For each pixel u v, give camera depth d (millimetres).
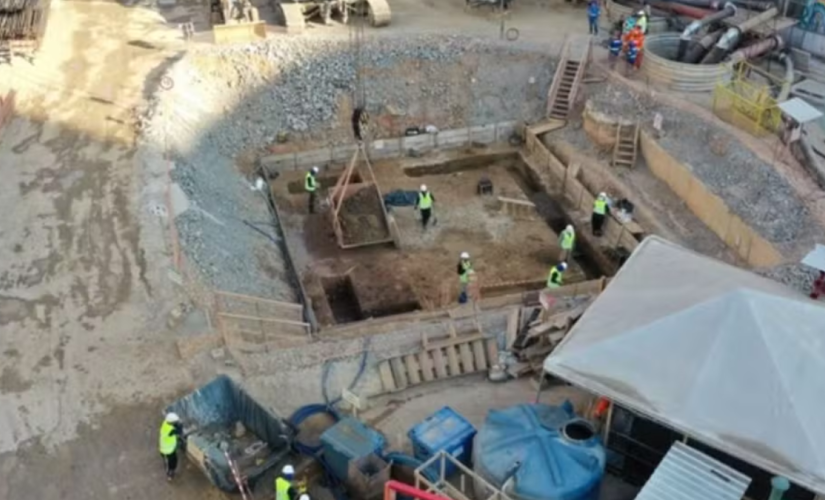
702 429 17844
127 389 21703
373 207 32781
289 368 22641
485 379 23156
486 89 38344
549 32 40219
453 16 41344
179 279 24594
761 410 17891
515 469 18016
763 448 17406
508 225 32844
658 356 19062
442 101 38125
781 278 25812
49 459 19938
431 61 38406
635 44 37062
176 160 30453
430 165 36125
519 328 24156
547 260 31047
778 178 30156
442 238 32094
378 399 22438
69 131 31516
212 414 20766
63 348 22844
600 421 20094
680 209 32062
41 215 27516
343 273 30203
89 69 35219
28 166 29734
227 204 30922
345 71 37812
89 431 20641
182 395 21578
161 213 27500
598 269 30844
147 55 36438
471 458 19656
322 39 38250
